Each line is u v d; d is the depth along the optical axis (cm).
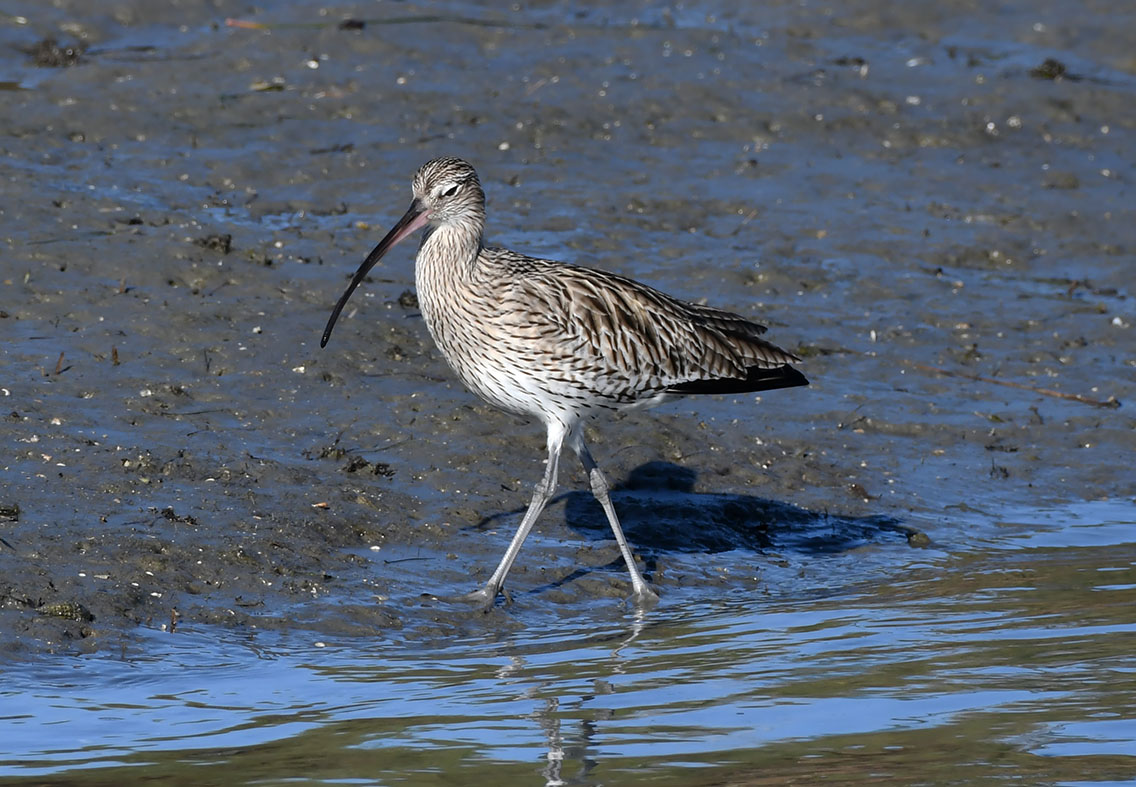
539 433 1420
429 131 2075
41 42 2209
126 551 1144
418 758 858
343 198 1873
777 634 1088
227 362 1457
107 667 998
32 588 1080
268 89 2141
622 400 1212
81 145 1934
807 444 1482
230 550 1168
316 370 1465
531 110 2164
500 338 1167
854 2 2661
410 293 1631
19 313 1496
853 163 2133
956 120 2273
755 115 2228
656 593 1189
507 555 1165
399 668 1019
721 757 861
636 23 2523
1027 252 1933
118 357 1436
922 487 1433
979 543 1331
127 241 1656
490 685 982
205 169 1908
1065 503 1428
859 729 902
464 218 1184
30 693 951
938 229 1964
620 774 837
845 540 1330
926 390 1602
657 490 1377
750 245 1872
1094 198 2083
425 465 1349
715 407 1530
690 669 1012
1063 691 959
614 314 1186
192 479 1262
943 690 965
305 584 1145
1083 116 2319
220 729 900
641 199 1962
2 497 1192
